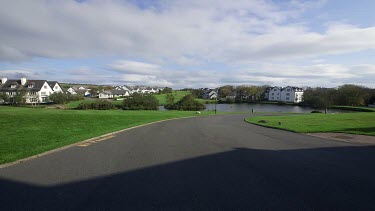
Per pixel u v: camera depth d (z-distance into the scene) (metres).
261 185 4.94
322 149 8.89
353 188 4.80
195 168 6.16
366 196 4.40
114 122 18.39
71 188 4.64
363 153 8.15
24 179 5.11
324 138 11.74
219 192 4.54
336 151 8.50
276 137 12.09
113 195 4.33
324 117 26.53
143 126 17.27
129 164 6.46
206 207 3.88
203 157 7.41
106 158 7.10
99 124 16.31
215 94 125.19
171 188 4.71
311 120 22.58
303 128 15.80
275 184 5.01
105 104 45.94
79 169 5.92
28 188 4.62
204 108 60.72
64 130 12.52
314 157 7.52
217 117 31.27
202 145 9.55
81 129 13.33
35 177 5.25
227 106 76.44
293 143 10.23
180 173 5.71
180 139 11.09
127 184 4.91
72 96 63.75
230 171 5.92
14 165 6.16
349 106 67.94
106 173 5.63
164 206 3.90
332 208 3.90
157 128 16.05
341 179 5.35
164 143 9.91
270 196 4.37
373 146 9.55
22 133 10.87
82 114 23.06
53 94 57.84
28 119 16.45
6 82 64.50
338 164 6.64
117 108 49.19
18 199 4.11
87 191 4.50
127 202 4.04
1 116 17.64
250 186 4.88
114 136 11.79
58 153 7.68
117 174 5.57
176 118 28.00
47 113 22.33
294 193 4.53
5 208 3.78
